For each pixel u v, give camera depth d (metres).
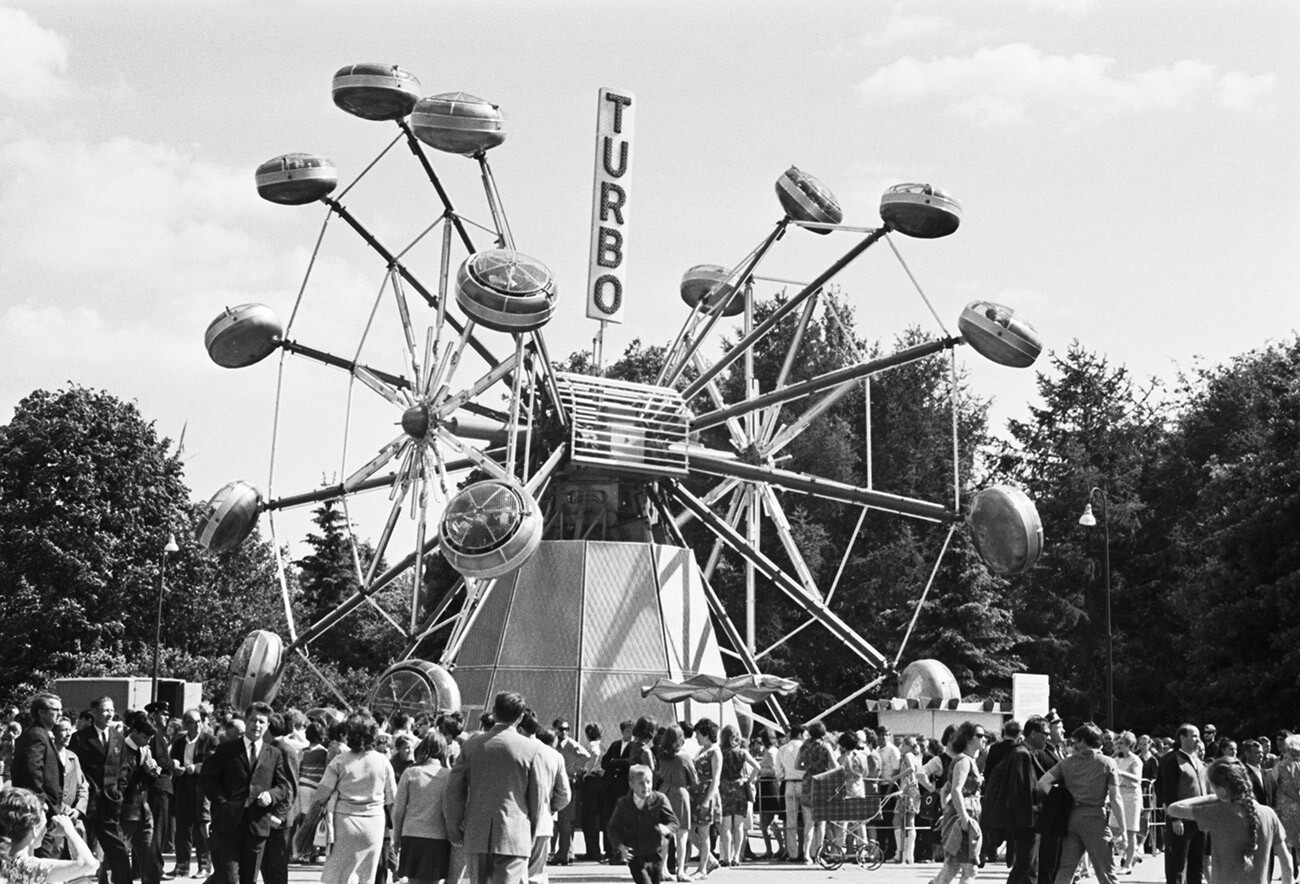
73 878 14.60
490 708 40.00
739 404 42.88
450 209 40.34
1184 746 23.86
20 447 81.75
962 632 69.50
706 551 77.81
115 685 47.12
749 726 44.97
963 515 41.78
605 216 43.59
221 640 88.25
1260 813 15.48
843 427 84.00
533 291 36.84
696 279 52.38
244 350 40.41
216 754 19.12
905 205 39.84
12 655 78.06
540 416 43.09
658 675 40.34
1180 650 66.00
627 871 28.33
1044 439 91.75
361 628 96.19
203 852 26.81
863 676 77.19
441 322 40.31
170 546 65.25
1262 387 71.69
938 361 91.69
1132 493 81.94
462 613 40.00
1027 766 20.48
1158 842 35.25
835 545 82.69
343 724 23.73
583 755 30.44
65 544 80.00
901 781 31.34
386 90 38.91
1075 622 77.62
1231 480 62.84
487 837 15.83
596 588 40.59
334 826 17.88
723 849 29.69
